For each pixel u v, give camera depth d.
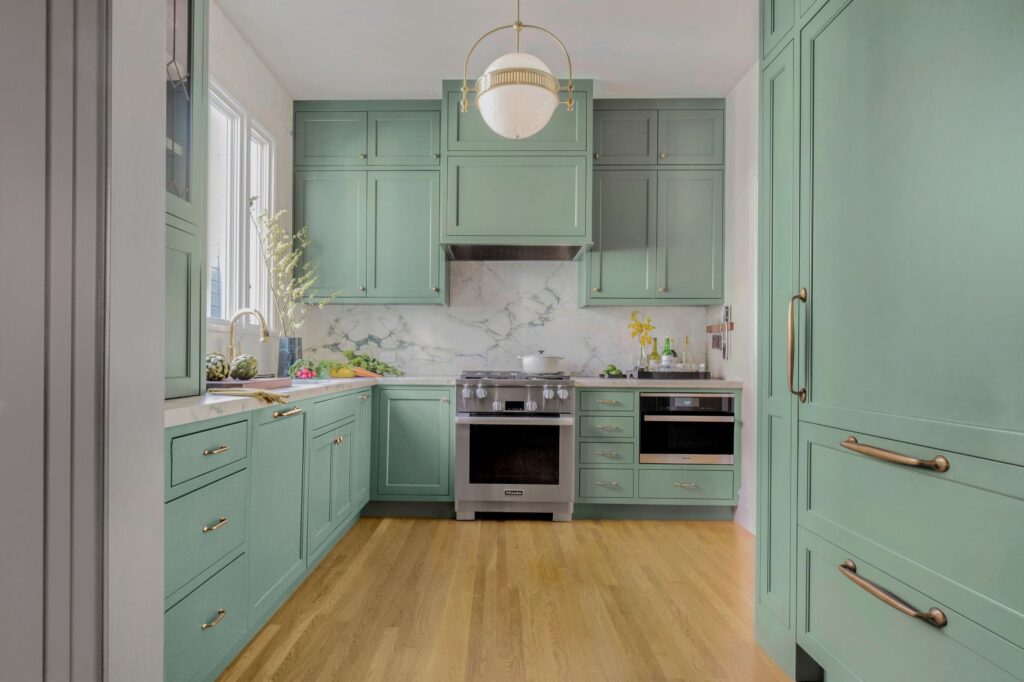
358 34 2.97
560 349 4.11
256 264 3.39
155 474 0.83
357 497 3.21
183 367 1.77
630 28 2.90
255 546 1.89
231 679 1.72
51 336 0.69
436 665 1.82
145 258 0.80
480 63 3.29
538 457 3.52
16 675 0.68
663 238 3.78
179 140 1.76
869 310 1.44
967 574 1.14
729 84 3.56
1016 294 1.03
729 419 3.52
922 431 1.25
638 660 1.87
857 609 1.49
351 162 3.77
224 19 2.80
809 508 1.72
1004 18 1.06
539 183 3.60
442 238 3.60
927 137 1.25
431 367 4.12
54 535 0.69
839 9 1.56
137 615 0.78
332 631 2.03
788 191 1.85
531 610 2.22
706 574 2.62
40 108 0.68
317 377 3.22
